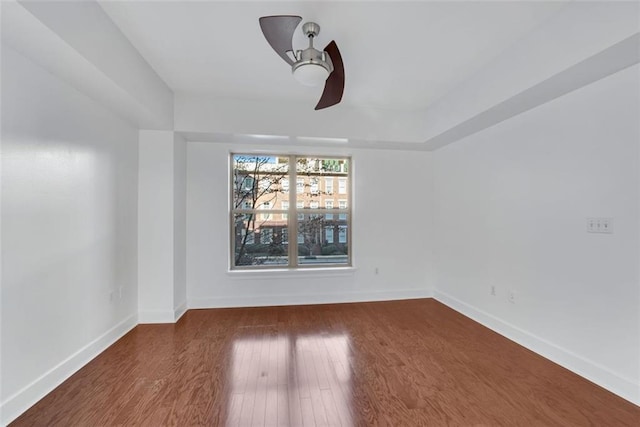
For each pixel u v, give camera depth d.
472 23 2.06
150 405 1.81
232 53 2.44
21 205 1.75
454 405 1.82
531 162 2.59
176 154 3.32
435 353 2.51
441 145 3.91
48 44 1.62
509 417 1.72
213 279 3.72
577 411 1.76
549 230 2.42
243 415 1.73
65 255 2.10
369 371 2.22
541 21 2.05
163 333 2.91
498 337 2.84
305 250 4.10
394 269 4.14
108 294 2.62
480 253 3.24
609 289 1.98
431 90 3.14
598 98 2.05
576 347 2.19
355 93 3.20
